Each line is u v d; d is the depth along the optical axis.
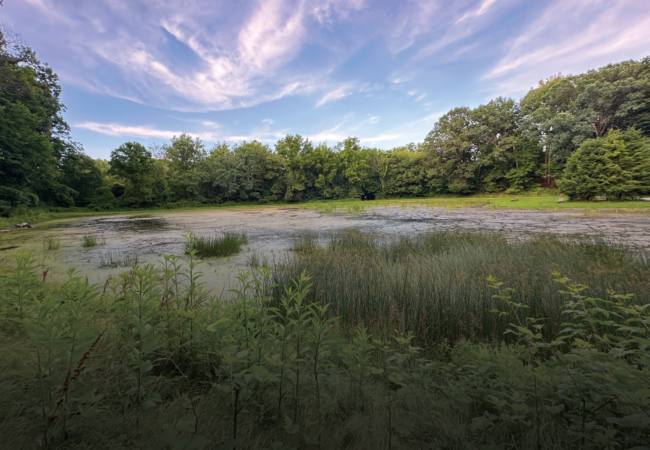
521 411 1.57
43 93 28.52
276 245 10.16
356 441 1.49
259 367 1.31
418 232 11.77
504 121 40.81
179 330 2.34
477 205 26.88
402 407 1.83
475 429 1.54
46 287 2.71
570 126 31.14
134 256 8.53
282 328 1.74
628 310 2.19
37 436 1.26
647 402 1.27
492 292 3.92
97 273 6.59
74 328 1.28
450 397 1.83
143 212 31.89
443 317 3.53
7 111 21.16
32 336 1.20
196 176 40.59
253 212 28.23
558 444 1.40
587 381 1.49
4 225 16.97
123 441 1.32
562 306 3.38
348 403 1.79
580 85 33.47
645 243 8.05
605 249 6.78
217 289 5.21
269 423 1.59
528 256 6.14
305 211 27.45
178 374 2.14
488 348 2.53
